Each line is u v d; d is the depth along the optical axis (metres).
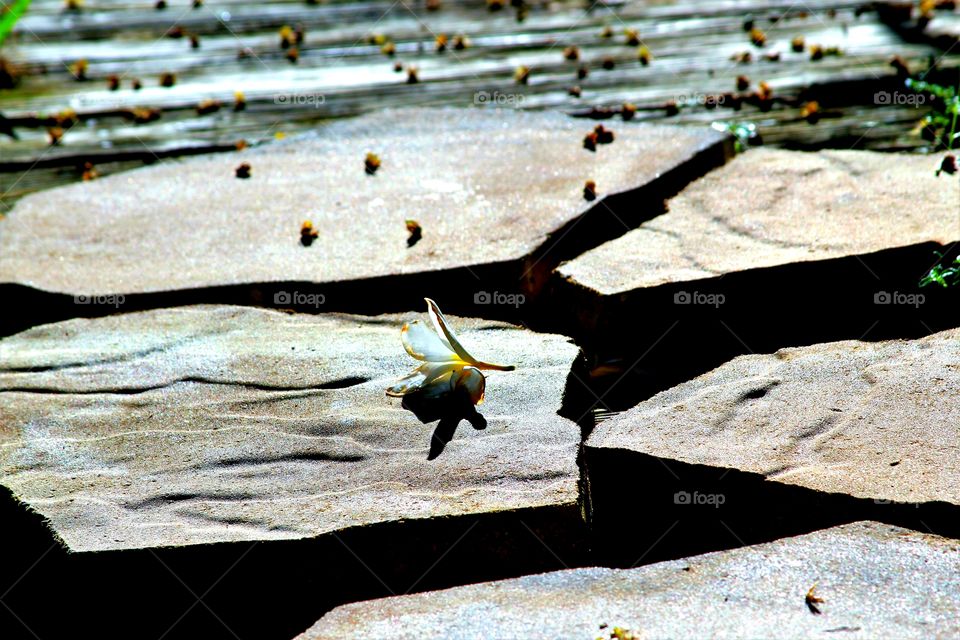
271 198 1.76
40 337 1.57
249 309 1.59
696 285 1.55
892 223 1.61
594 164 1.76
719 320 1.55
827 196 1.67
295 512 1.36
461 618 1.29
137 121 2.08
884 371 1.46
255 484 1.39
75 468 1.42
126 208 1.76
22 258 1.67
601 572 1.32
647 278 1.56
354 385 1.48
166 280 1.61
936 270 1.55
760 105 1.96
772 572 1.31
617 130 1.85
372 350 1.52
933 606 1.28
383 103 2.07
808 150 1.83
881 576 1.30
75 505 1.38
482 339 1.53
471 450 1.40
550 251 1.62
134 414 1.46
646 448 1.41
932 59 2.01
